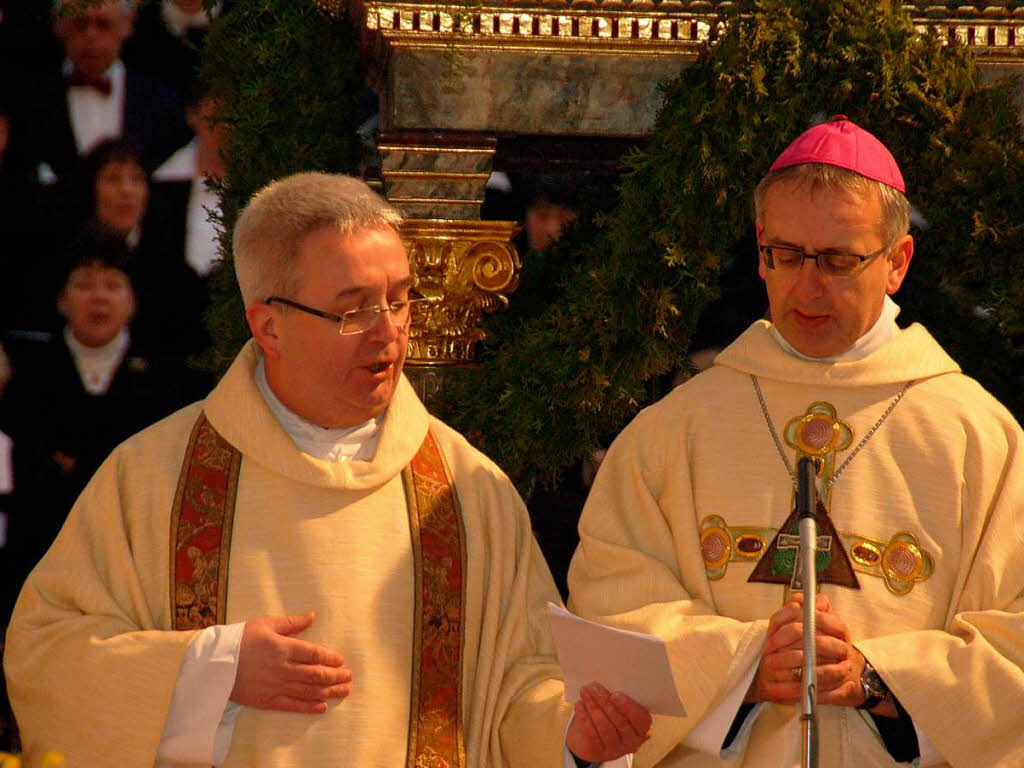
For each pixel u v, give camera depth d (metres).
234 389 12.73
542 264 18.83
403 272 12.26
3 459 22.28
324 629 12.12
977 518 12.50
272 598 12.19
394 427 12.77
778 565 12.41
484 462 13.38
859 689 11.74
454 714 12.42
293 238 12.08
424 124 16.50
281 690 11.66
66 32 22.77
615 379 16.23
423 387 16.80
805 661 10.08
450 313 16.80
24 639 12.28
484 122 16.55
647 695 11.41
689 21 16.45
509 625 12.67
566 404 16.33
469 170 16.59
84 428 22.66
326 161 17.94
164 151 23.19
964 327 17.09
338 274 11.95
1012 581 12.33
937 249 16.22
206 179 19.30
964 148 15.81
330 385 12.21
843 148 12.34
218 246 22.11
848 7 15.49
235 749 11.88
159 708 11.65
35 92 22.80
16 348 22.48
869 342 13.05
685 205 15.66
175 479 12.62
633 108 16.62
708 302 17.09
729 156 15.47
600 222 16.41
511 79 16.53
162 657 11.70
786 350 13.16
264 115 17.69
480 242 16.73
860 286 12.38
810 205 12.22
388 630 12.29
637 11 16.42
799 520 10.67
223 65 18.19
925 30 16.23
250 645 11.72
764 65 15.42
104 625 12.05
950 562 12.45
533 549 13.23
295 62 17.80
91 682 11.85
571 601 13.34
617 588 12.77
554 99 16.56
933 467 12.65
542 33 16.36
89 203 22.86
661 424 13.35
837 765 11.92
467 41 16.36
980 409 13.00
